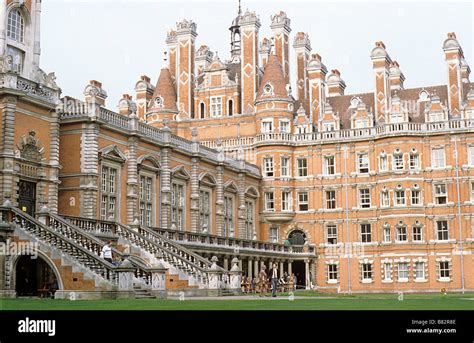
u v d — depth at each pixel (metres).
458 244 75.88
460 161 76.94
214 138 85.56
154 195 59.81
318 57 88.00
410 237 76.50
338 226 81.25
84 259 37.72
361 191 80.81
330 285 80.69
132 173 56.00
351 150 81.38
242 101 85.62
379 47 83.19
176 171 63.09
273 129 82.69
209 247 60.00
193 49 89.69
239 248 65.62
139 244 48.12
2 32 45.50
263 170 82.56
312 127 84.25
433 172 77.75
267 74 84.31
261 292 52.62
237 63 91.88
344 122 85.19
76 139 51.31
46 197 46.47
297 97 91.94
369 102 87.25
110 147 53.50
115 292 36.06
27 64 48.09
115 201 54.41
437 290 75.56
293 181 83.25
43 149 46.53
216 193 71.38
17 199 43.72
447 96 83.75
